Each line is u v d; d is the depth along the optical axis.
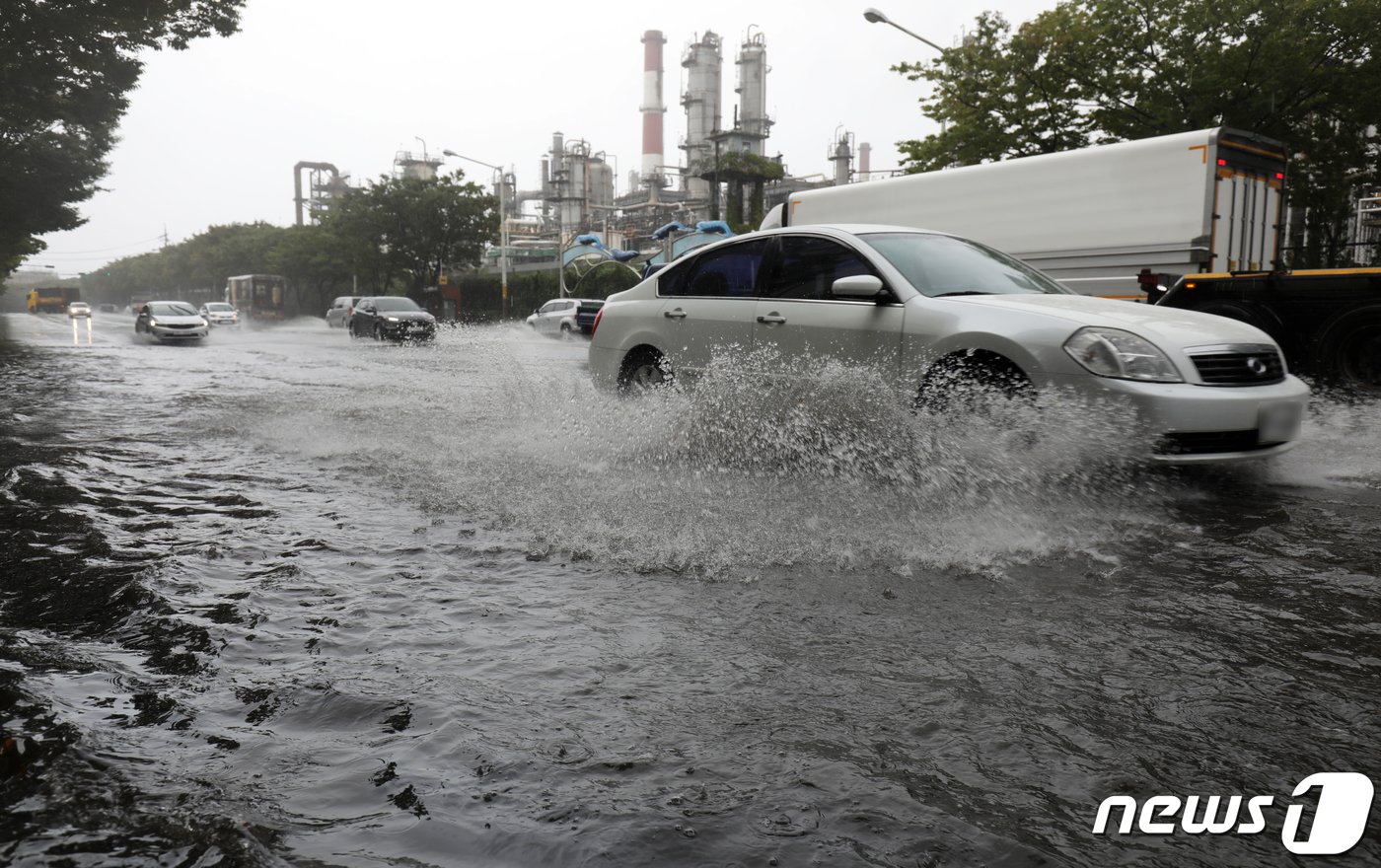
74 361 17.75
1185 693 2.33
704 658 2.57
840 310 5.52
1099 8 19.41
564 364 12.00
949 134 22.25
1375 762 1.98
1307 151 19.02
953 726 2.14
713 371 6.04
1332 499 4.73
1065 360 4.58
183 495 4.82
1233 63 18.02
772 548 3.67
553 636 2.74
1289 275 8.16
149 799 1.76
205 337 30.41
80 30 20.83
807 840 1.65
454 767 1.92
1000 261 5.96
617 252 41.53
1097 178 12.84
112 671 2.44
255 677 2.41
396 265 53.00
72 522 4.17
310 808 1.75
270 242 77.50
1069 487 4.63
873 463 5.01
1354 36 17.64
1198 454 4.55
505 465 5.52
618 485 4.85
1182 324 4.84
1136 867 1.59
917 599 3.09
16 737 2.02
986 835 1.68
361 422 7.61
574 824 1.70
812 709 2.23
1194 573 3.40
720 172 54.47
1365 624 2.86
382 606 3.02
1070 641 2.70
